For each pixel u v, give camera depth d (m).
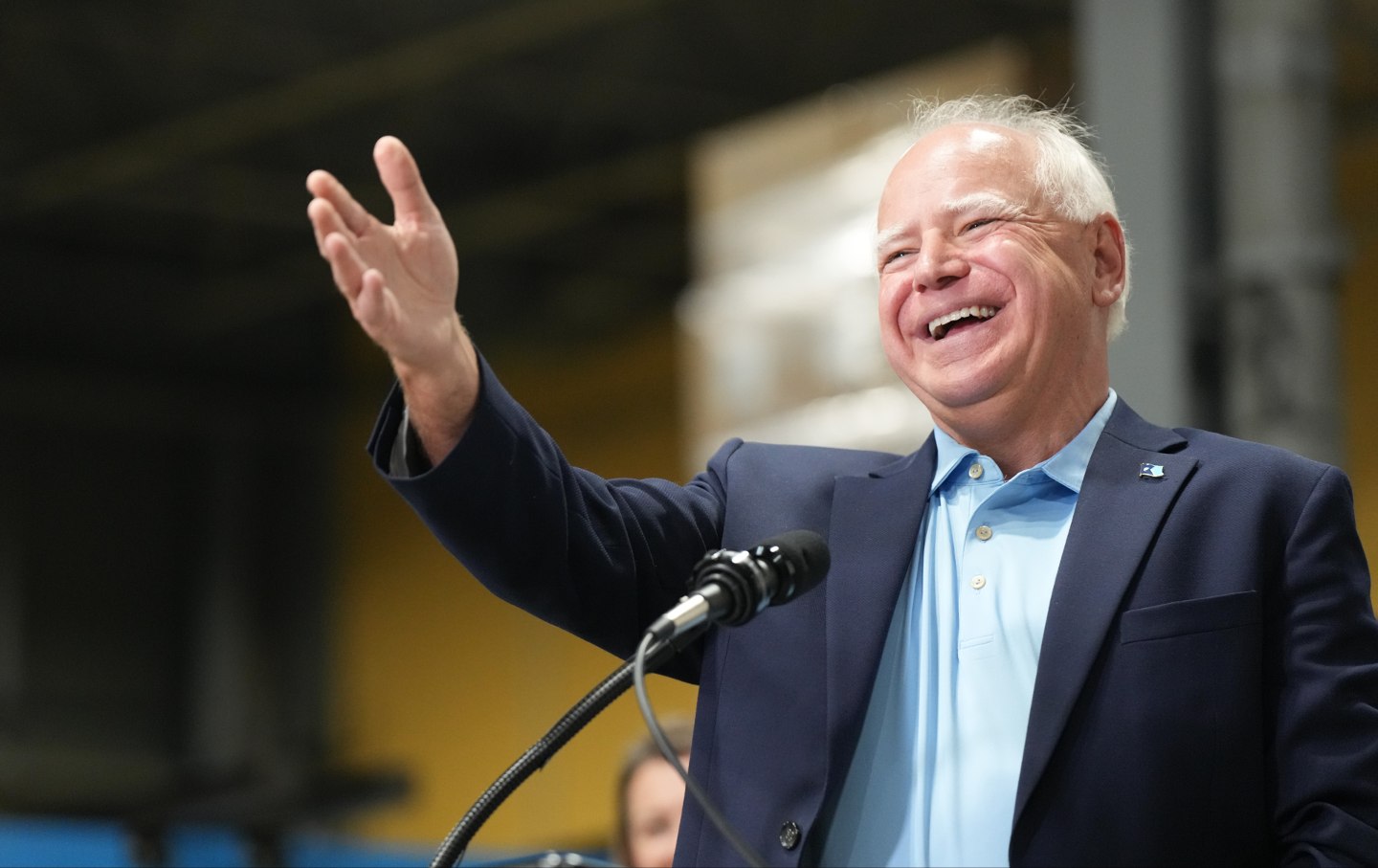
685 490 4.04
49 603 25.22
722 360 14.34
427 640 24.56
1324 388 8.62
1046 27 18.02
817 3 18.23
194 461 26.25
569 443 24.27
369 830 23.83
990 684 3.56
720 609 3.28
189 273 24.44
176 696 25.80
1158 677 3.41
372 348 25.83
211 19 18.17
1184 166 8.85
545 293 24.41
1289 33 8.88
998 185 3.88
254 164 21.27
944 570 3.74
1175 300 8.67
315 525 26.12
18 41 18.52
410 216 3.42
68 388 24.88
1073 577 3.55
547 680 22.94
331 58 18.95
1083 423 3.88
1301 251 8.67
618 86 19.89
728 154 14.59
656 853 6.73
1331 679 3.43
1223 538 3.56
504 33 18.59
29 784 24.45
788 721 3.62
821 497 3.95
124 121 20.11
